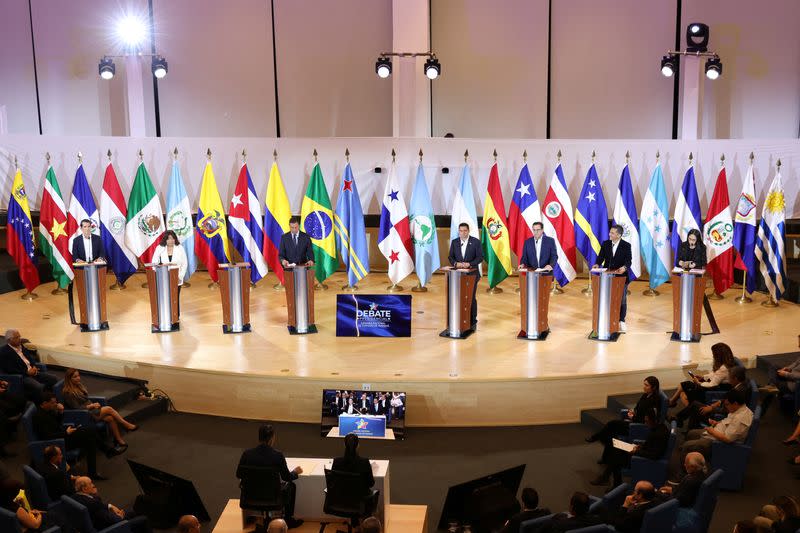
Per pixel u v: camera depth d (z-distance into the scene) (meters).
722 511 8.55
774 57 18.34
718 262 15.41
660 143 16.67
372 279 17.66
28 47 19.70
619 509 7.77
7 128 20.06
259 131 19.58
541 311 12.91
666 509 7.18
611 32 18.61
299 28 19.14
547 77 18.84
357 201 16.36
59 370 12.59
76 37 19.55
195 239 16.94
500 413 11.20
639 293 16.47
